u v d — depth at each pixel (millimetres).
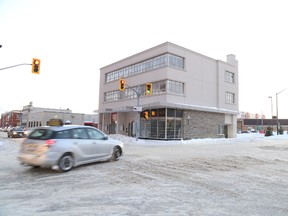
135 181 7129
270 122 100062
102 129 38281
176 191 6113
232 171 8859
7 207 4891
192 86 31594
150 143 23969
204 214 4578
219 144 23781
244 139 31453
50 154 8086
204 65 33781
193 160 11383
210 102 34125
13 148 17406
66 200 5367
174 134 28859
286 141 29672
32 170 8688
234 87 38469
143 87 32031
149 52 31375
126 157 12180
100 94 40719
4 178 7465
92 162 10117
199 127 31953
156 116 29375
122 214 4543
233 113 36219
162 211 4715
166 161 10961
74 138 9078
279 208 4961
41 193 5898
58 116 69188
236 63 39375
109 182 6996
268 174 8391
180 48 30469
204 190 6234
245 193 6027
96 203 5168
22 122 89562
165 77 28578
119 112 34938
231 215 4547
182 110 30125
